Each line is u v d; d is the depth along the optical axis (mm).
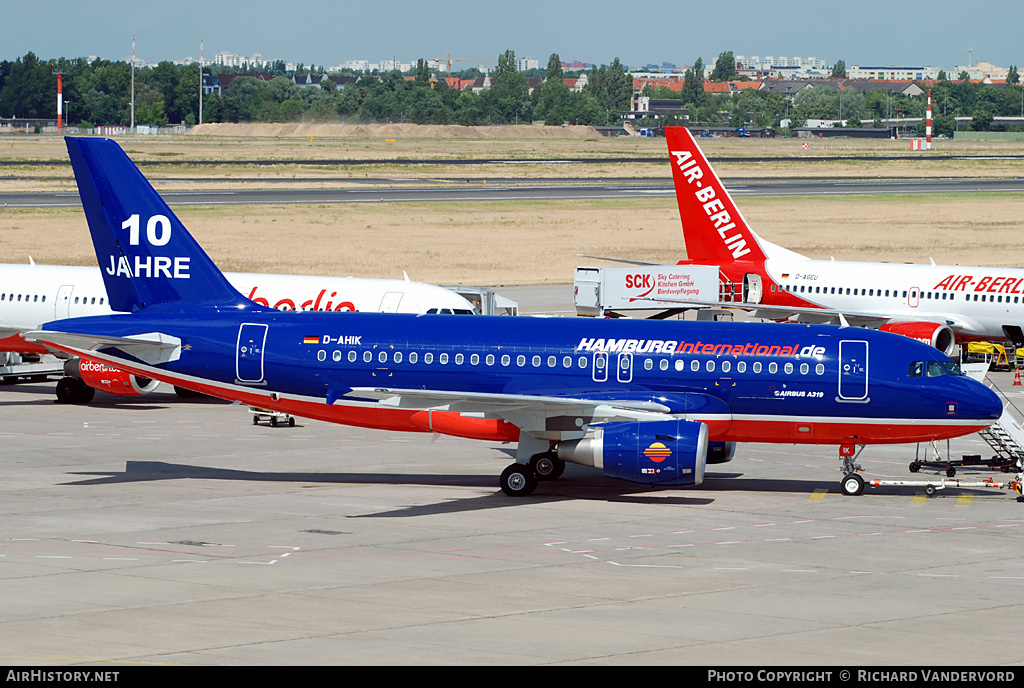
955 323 187000
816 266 197000
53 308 163125
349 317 115875
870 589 78562
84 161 118312
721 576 82000
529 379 110938
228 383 115938
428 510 103312
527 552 88875
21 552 87750
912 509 104750
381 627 68875
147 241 118688
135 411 156500
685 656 63094
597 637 66750
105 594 76250
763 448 134250
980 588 79062
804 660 62406
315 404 115250
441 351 112375
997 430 116312
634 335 111125
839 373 106938
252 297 159250
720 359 109000
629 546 90875
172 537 92875
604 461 105188
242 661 61750
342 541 92000
